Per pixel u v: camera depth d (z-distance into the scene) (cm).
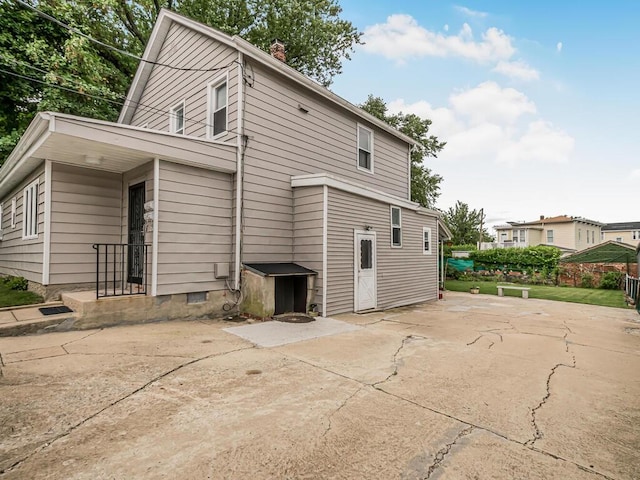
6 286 785
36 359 396
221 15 1473
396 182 1289
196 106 871
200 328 595
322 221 774
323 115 960
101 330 538
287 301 780
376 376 395
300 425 271
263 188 783
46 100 1088
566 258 2066
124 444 236
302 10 1574
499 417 298
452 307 1048
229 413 288
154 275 614
